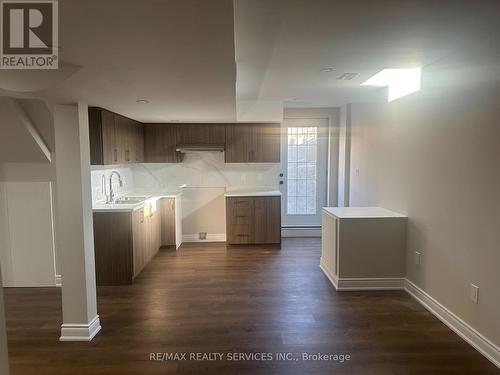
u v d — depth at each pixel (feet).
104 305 11.44
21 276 13.28
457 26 7.25
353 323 10.07
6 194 12.98
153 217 16.46
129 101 10.48
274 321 10.23
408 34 7.68
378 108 14.69
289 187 20.70
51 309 11.26
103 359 8.41
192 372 7.86
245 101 17.57
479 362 8.11
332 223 13.23
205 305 11.38
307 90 14.47
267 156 18.85
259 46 8.40
